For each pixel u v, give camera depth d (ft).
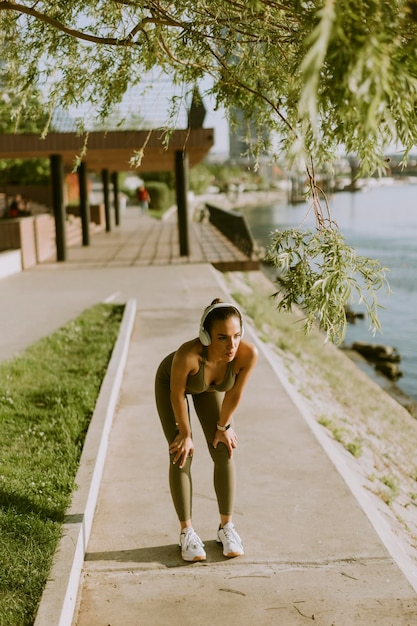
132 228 110.83
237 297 50.90
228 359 11.69
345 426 28.91
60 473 15.64
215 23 12.83
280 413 21.57
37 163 105.29
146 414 21.84
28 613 10.32
